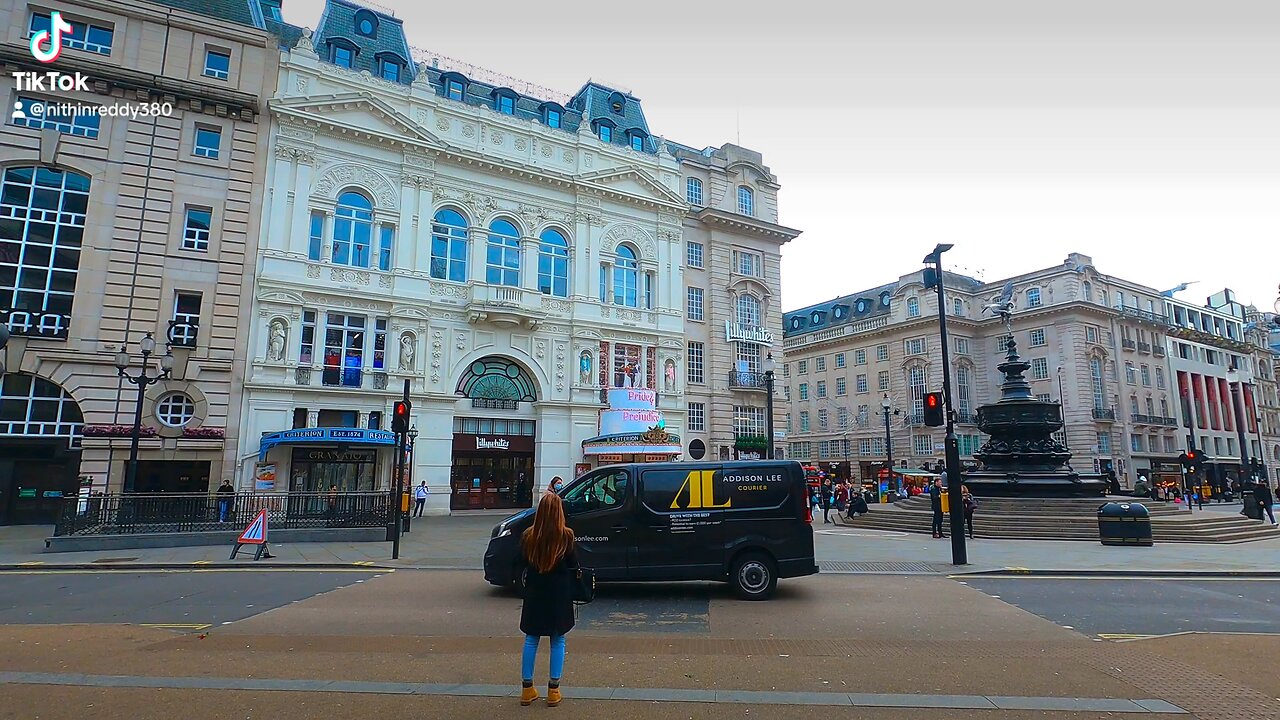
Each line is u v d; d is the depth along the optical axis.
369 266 30.00
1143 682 6.38
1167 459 58.66
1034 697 5.88
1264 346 79.31
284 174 28.38
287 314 27.56
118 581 12.82
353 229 30.02
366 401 28.69
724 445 38.16
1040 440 25.16
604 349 35.19
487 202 33.12
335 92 29.91
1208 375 67.62
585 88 39.72
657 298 37.41
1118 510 18.36
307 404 27.50
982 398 59.19
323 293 28.41
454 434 30.95
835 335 65.25
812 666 6.86
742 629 8.74
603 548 10.93
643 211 37.75
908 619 9.39
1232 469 65.12
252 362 26.64
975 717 5.39
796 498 11.25
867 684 6.23
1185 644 7.90
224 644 7.77
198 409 25.47
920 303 59.38
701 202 40.72
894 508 26.19
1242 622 9.31
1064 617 9.59
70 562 14.80
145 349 20.02
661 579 10.83
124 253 25.23
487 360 32.28
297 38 31.69
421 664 6.88
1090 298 57.41
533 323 32.62
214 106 27.34
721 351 39.09
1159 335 63.56
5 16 24.78
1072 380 54.94
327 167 29.45
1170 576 13.56
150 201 25.89
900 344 59.94
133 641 7.91
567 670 6.68
